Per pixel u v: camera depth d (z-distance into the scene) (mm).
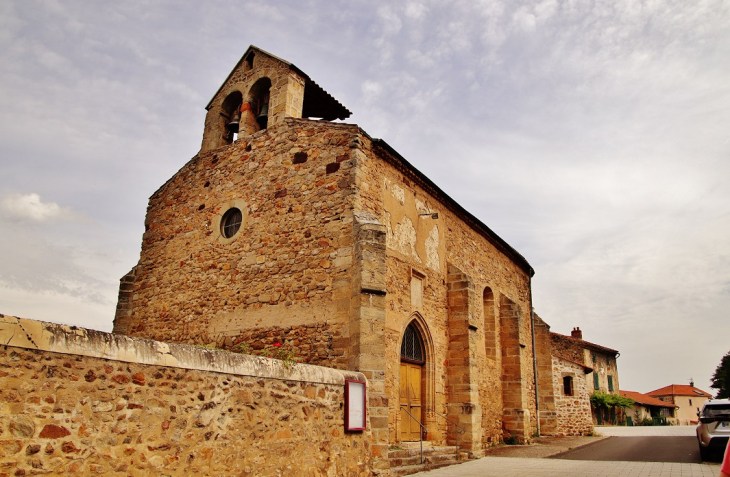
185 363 6523
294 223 13156
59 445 5172
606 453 16234
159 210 16578
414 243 14836
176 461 6207
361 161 12852
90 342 5590
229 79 16625
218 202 14992
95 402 5531
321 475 8391
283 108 14633
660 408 60219
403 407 13672
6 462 4773
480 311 18906
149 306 15578
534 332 24688
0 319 4910
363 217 12117
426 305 14969
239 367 7250
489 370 19203
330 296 11945
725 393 51000
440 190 16156
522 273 24594
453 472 11672
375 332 11141
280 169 13914
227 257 14164
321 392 8719
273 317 12688
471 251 18750
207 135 16391
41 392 5113
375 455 10062
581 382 26031
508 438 19375
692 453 15641
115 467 5598
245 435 7145
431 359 14703
